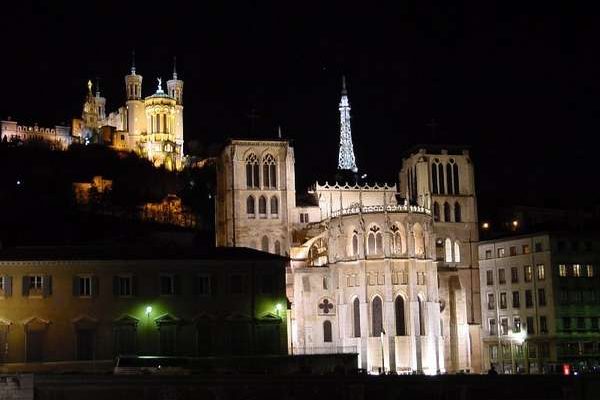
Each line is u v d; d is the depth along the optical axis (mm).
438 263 165000
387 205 148125
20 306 107438
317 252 161750
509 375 93062
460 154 173375
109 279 111062
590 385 93000
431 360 141625
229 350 113875
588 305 152250
